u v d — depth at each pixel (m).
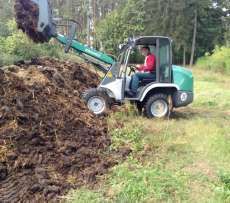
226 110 12.80
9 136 6.86
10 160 6.41
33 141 6.95
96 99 10.03
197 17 47.47
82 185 6.09
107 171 6.57
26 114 7.57
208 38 48.34
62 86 10.54
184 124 10.02
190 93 10.64
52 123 7.78
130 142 7.95
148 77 10.48
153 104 10.38
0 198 5.61
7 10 27.17
